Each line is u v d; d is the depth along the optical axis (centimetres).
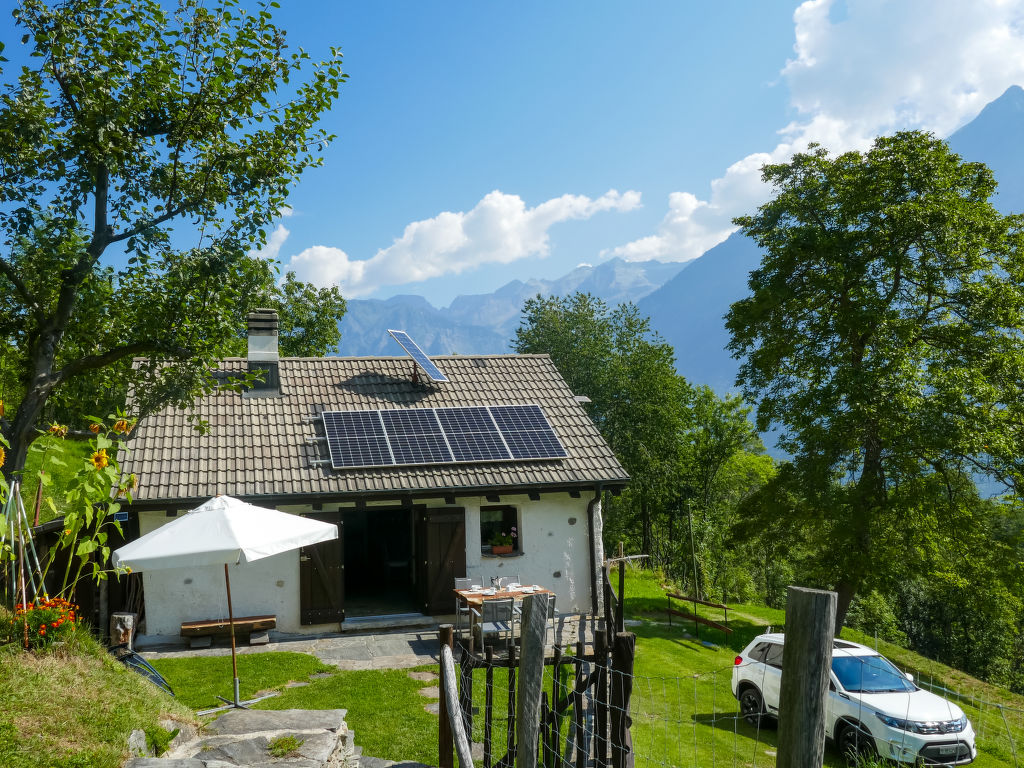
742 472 4788
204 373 1247
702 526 3994
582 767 724
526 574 1733
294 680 1216
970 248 1998
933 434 1811
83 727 568
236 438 1702
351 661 1349
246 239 1247
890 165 2069
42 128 1055
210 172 1216
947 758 1059
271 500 1577
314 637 1560
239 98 1194
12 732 525
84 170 1130
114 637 1275
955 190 2083
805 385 2236
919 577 2106
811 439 2066
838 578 2042
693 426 4334
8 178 1105
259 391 1833
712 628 2041
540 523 1756
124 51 1102
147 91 1138
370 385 1969
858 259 2039
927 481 2008
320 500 1612
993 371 2006
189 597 1527
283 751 626
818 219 2217
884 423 1923
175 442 1650
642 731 1116
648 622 2061
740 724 1238
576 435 1897
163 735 623
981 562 2022
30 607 700
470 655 771
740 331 2320
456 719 561
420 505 1702
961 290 2039
